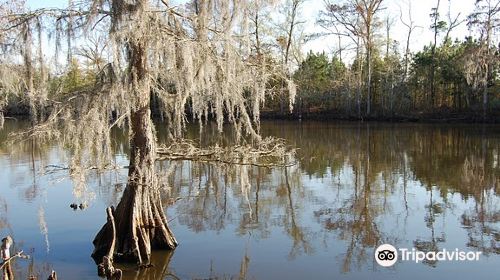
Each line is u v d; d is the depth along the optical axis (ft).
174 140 30.25
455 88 132.77
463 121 119.75
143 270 26.63
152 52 25.13
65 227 34.96
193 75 26.84
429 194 45.09
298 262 28.04
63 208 40.45
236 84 28.58
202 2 25.84
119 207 28.27
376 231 34.09
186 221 36.60
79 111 25.29
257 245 31.17
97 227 34.91
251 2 26.78
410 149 73.97
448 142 80.59
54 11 25.73
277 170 58.13
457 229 34.40
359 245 31.22
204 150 30.17
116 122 26.08
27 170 58.44
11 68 26.18
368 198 43.91
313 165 61.52
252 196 45.01
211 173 55.57
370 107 144.36
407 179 51.98
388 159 65.21
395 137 90.48
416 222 36.29
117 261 27.71
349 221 36.65
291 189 47.98
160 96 28.71
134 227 27.71
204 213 38.91
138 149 27.66
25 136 27.66
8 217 37.83
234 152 30.09
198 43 25.88
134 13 23.59
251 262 28.07
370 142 83.76
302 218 37.47
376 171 56.85
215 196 44.83
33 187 48.93
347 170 57.82
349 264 27.86
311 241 31.96
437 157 65.51
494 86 124.26
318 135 95.96
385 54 149.59
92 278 25.55
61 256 28.86
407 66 144.25
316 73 155.74
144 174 27.99
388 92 142.20
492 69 121.49
